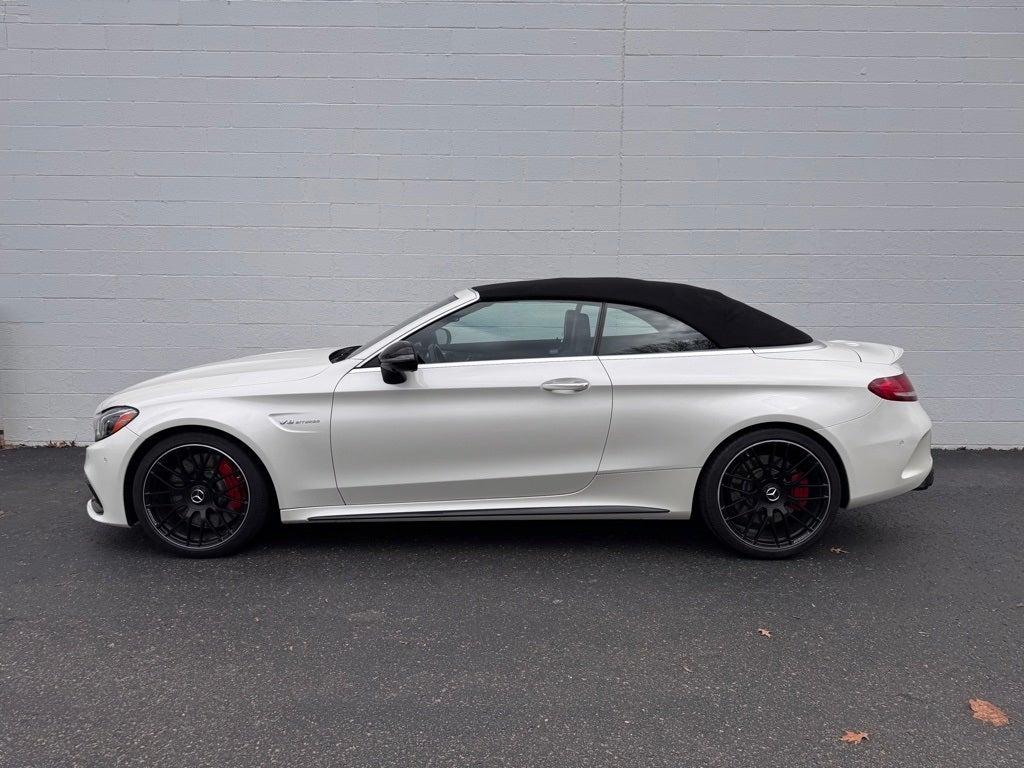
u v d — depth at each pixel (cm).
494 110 668
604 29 661
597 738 278
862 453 427
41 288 679
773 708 297
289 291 684
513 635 353
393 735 280
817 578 418
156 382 470
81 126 665
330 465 429
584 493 435
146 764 264
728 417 422
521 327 440
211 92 664
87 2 654
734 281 683
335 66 663
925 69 661
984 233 675
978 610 382
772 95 666
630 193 675
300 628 359
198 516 438
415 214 677
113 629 358
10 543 464
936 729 284
